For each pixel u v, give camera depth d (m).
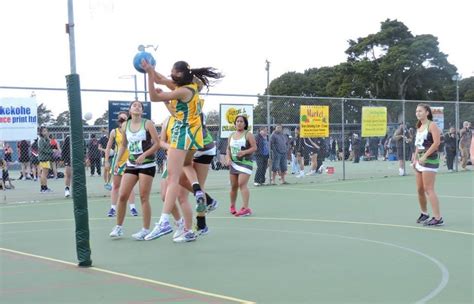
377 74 65.56
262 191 17.59
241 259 7.93
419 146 10.80
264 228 10.67
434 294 6.05
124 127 10.46
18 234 10.46
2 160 18.83
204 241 9.34
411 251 8.42
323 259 7.90
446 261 7.71
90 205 14.91
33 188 20.72
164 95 8.12
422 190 10.95
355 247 8.77
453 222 11.17
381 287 6.37
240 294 6.14
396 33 66.81
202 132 8.89
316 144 24.28
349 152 31.98
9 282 6.79
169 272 7.20
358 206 13.78
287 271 7.20
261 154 19.30
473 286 6.37
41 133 18.58
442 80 67.62
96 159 24.97
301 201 14.93
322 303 5.79
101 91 16.28
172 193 8.73
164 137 9.50
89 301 5.95
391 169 26.92
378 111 22.20
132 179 9.51
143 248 8.80
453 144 25.12
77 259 7.87
